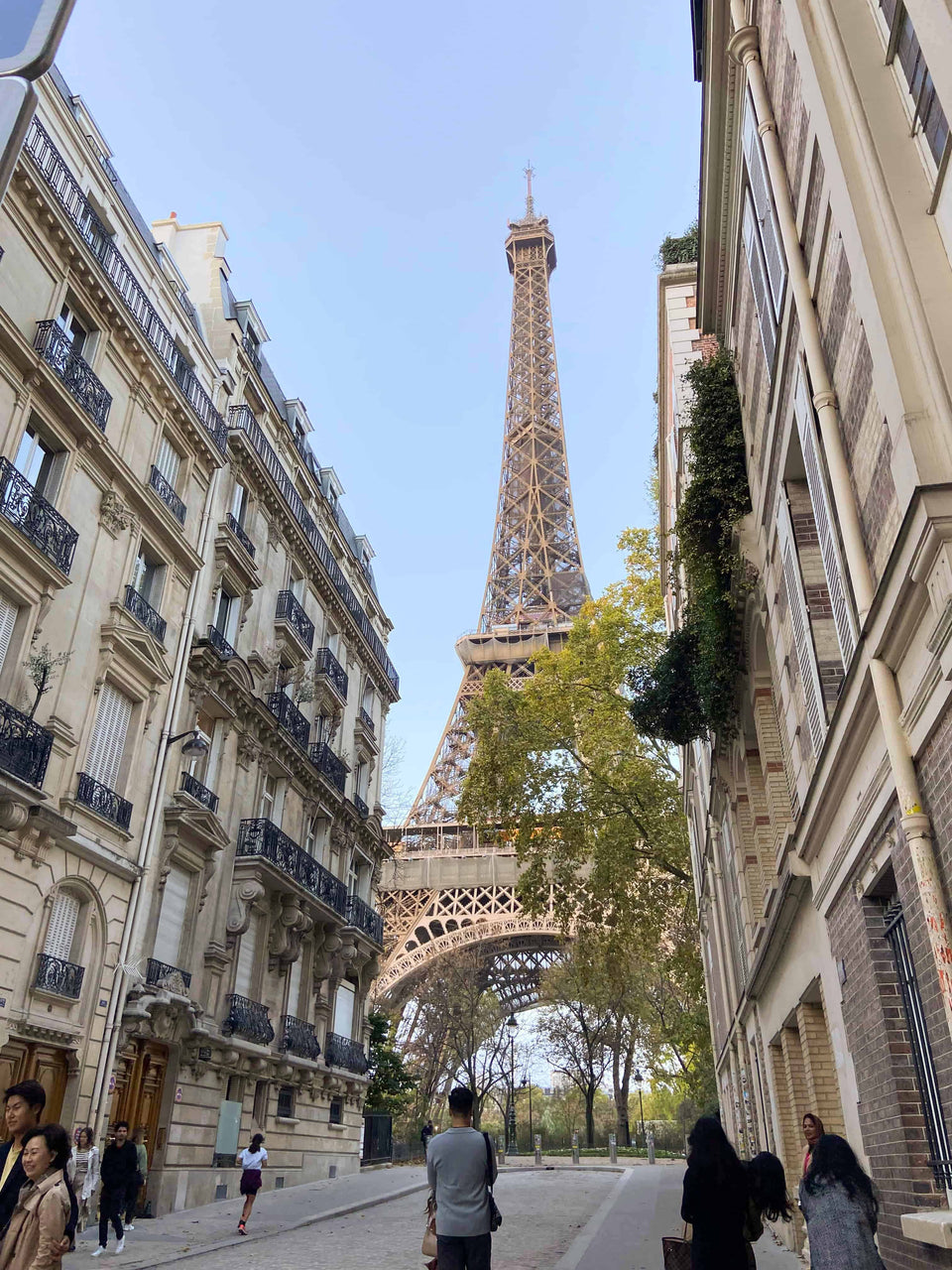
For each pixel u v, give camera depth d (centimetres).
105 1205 1496
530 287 14262
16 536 1648
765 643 1452
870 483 719
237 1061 2417
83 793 1836
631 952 3131
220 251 3058
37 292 1827
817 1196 523
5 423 1692
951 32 543
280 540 3088
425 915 6531
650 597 3150
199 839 2297
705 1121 583
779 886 1194
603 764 3078
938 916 597
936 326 602
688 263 2452
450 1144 709
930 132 642
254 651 2806
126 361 2133
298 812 3052
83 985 1812
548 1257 1468
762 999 1733
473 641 8988
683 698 1872
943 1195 697
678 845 3003
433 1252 682
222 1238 1706
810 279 865
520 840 3036
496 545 11538
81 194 2030
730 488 1398
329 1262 1438
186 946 2252
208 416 2523
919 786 638
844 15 735
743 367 1360
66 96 2173
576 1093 9594
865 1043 863
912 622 617
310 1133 3044
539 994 7969
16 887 1633
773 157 962
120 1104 1948
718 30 1142
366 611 4266
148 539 2181
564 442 12338
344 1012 3491
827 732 845
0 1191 536
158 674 2139
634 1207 2184
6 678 1664
